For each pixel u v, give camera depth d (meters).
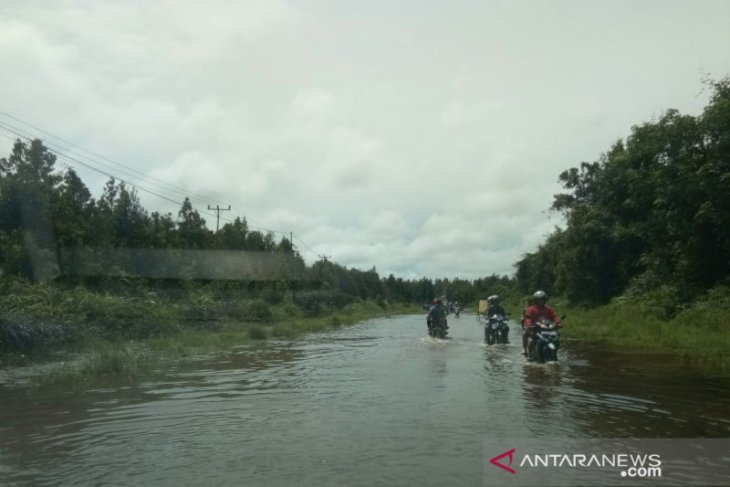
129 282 28.09
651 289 29.45
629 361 14.32
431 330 24.50
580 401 9.08
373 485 5.30
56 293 22.38
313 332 30.88
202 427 7.74
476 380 11.49
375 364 14.77
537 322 14.62
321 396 9.99
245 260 43.06
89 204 29.47
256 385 11.39
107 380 12.44
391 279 118.06
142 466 5.98
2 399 10.19
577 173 44.56
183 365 15.05
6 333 17.48
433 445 6.59
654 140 29.81
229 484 5.38
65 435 7.40
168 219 36.44
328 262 77.94
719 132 24.42
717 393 9.72
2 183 24.75
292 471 5.73
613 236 34.03
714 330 19.31
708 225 25.36
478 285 117.31
